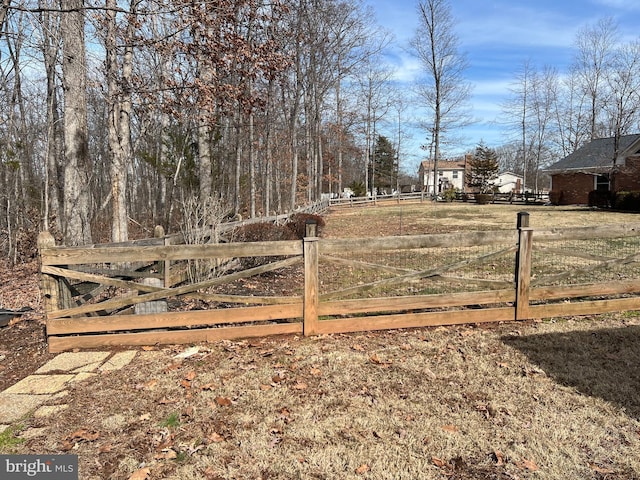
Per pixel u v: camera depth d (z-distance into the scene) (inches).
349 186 1940.2
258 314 171.0
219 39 304.5
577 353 152.8
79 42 322.0
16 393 132.7
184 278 236.8
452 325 184.1
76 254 161.0
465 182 1865.2
